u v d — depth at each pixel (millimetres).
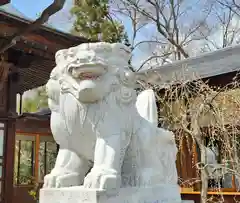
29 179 10562
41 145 11094
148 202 2068
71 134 2090
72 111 2039
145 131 2240
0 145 6219
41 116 9852
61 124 2111
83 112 2029
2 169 6195
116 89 2084
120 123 2084
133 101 2186
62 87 2072
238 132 5000
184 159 6617
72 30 9633
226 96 4785
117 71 2064
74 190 1879
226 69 5887
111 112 2049
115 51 2090
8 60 5559
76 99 2029
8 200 6121
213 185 6172
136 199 1993
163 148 2379
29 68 6699
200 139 4410
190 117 4973
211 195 5668
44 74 7223
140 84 5680
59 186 2025
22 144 10648
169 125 5562
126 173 2234
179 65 6699
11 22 4461
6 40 3486
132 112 2184
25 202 10258
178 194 2361
